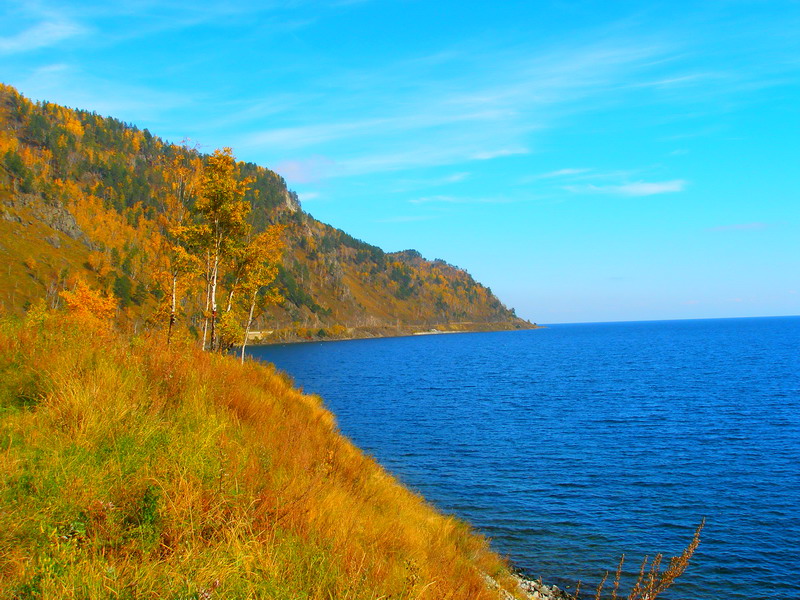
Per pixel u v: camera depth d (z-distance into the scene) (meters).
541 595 12.15
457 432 31.38
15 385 6.98
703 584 13.23
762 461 24.08
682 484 20.98
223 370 11.10
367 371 78.62
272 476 6.47
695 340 166.50
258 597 3.97
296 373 75.25
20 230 156.38
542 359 101.19
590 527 16.66
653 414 37.31
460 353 128.88
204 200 21.16
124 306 133.88
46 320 10.61
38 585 3.41
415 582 5.27
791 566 14.04
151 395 7.59
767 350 106.25
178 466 5.31
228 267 24.72
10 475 4.57
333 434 14.59
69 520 4.18
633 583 13.13
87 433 5.67
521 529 16.44
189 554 4.05
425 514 12.91
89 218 195.88
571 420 35.47
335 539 5.65
